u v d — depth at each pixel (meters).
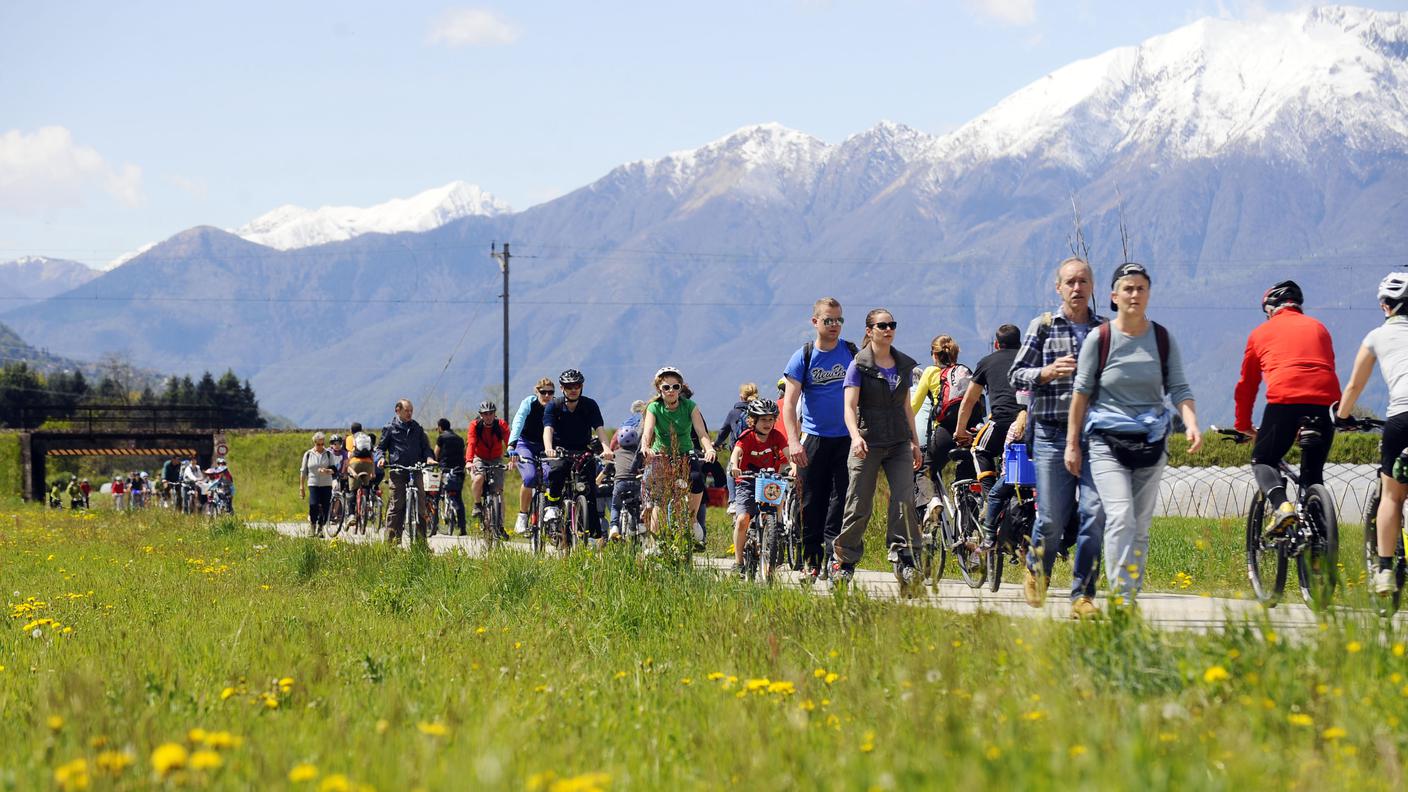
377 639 19.89
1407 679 11.86
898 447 23.91
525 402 35.88
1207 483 55.59
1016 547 23.12
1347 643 12.96
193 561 38.28
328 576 31.11
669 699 13.93
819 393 24.69
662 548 24.31
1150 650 13.12
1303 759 9.91
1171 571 27.64
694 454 30.34
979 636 15.61
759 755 10.45
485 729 11.17
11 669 18.08
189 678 15.66
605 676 15.90
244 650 18.30
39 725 12.73
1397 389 18.39
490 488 42.69
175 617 23.78
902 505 23.84
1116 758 9.13
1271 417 19.52
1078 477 18.88
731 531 40.41
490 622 21.67
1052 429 19.27
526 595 24.14
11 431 132.88
